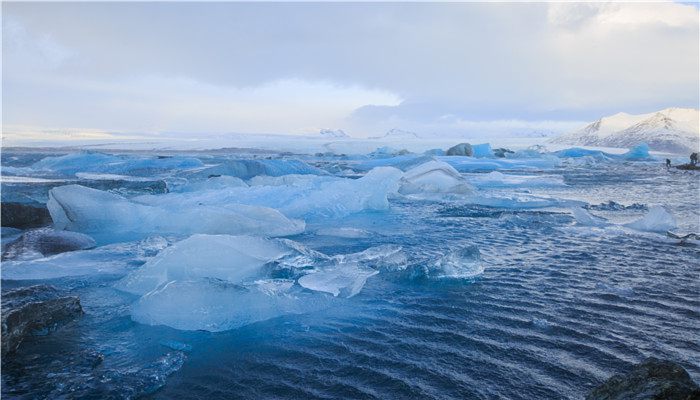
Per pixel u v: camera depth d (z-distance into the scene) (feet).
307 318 13.57
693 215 33.76
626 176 72.23
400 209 37.42
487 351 11.17
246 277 16.96
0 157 86.69
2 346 10.93
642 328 12.56
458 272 17.49
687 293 15.62
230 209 28.14
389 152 123.24
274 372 10.29
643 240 24.54
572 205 38.83
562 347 11.37
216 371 10.40
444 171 50.01
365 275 17.35
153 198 34.86
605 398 7.93
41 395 9.19
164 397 9.32
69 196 27.53
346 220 32.01
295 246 19.88
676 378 7.69
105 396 9.15
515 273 18.19
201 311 13.02
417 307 14.39
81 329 12.76
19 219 29.63
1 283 16.79
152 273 16.25
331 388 9.52
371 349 11.37
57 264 19.12
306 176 48.75
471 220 31.58
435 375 9.98
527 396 9.10
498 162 95.04
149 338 12.24
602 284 16.62
